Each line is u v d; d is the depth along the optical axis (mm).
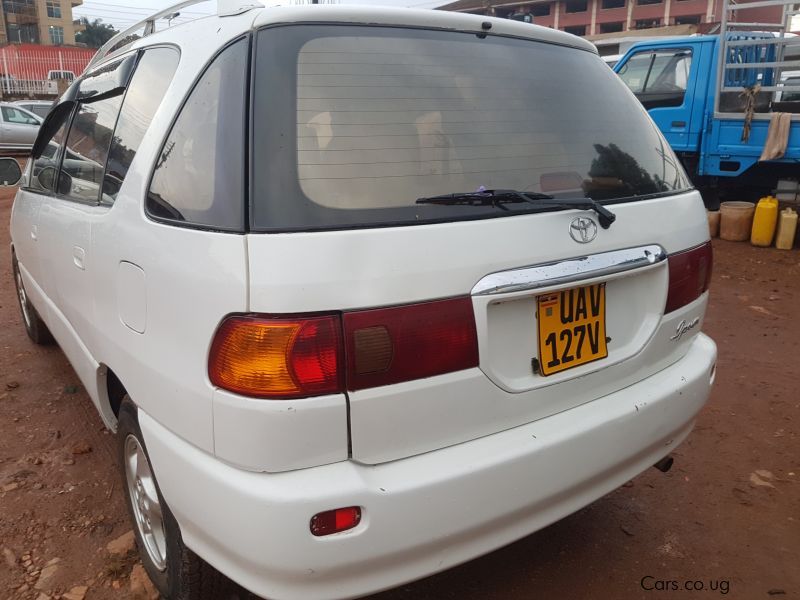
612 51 17484
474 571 2576
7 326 5309
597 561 2631
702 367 2506
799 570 2568
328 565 1693
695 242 2453
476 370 1855
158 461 1996
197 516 1841
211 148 1891
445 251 1793
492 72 2219
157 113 2227
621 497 3053
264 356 1654
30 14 50438
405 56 2055
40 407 3854
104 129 2705
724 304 6031
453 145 2008
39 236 3418
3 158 3781
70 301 2902
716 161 8133
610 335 2203
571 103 2367
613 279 2145
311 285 1649
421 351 1758
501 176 2043
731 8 7672
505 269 1874
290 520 1657
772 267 7250
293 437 1677
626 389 2270
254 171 1762
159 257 1954
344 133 1862
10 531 2750
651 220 2275
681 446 3477
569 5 48250
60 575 2516
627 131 2496
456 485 1802
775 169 8344
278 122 1809
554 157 2195
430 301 1760
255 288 1663
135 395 2182
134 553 2623
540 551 2691
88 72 3469
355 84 1936
